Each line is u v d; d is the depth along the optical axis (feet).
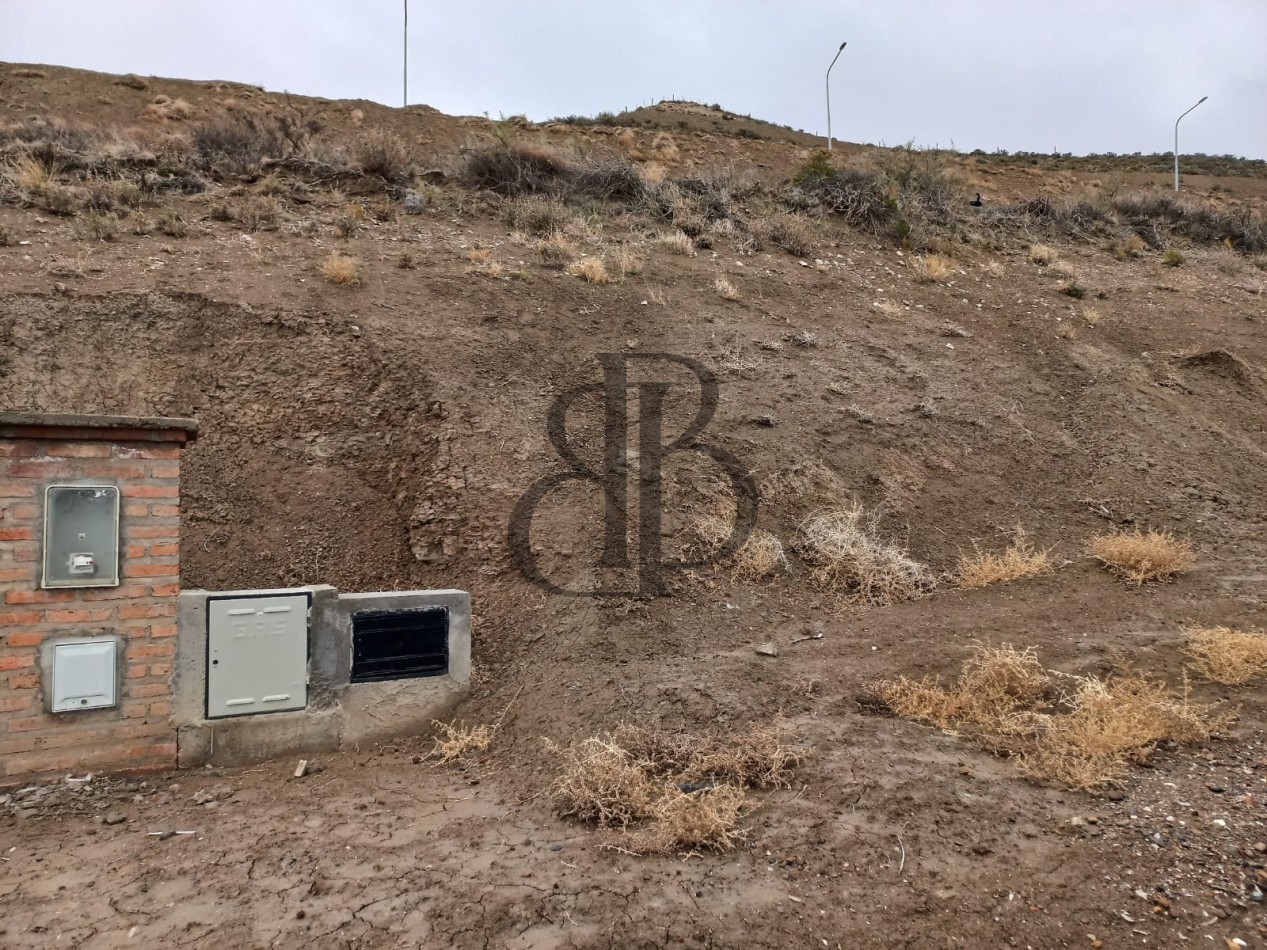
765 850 12.39
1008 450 31.81
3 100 75.92
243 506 23.48
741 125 130.82
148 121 76.18
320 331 28.12
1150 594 23.73
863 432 30.40
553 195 48.14
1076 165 140.87
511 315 31.96
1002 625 21.65
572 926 10.40
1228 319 47.50
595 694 17.88
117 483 14.71
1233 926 10.40
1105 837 12.44
